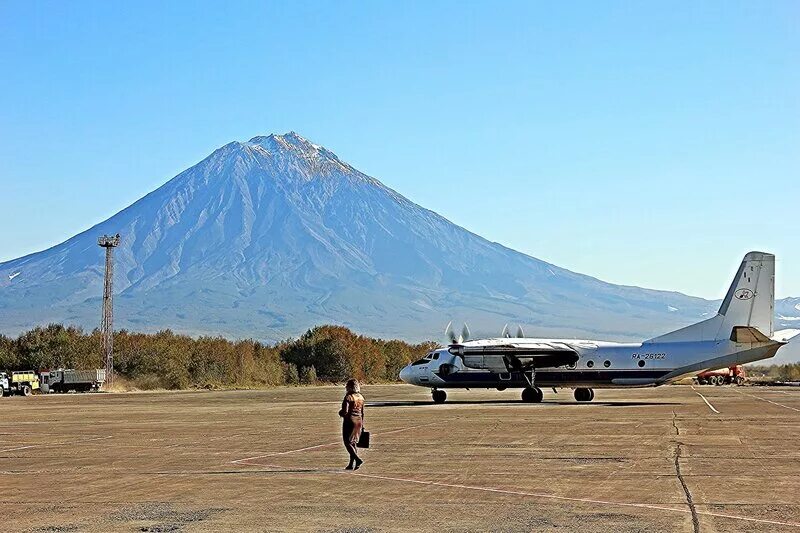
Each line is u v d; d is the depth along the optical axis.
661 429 33.78
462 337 61.19
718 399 61.47
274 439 31.33
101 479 21.19
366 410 48.97
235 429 36.22
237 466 23.47
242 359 117.62
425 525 15.45
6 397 81.69
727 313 54.44
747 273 54.22
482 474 21.53
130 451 27.59
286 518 16.12
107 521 15.95
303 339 132.88
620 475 21.14
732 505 17.11
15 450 28.30
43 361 104.88
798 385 108.75
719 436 30.75
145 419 43.75
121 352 108.44
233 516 16.34
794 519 15.75
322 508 17.09
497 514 16.39
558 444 28.28
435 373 59.44
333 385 120.19
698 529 14.93
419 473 21.78
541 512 16.55
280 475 21.66
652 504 17.28
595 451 26.16
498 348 56.47
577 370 56.69
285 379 119.50
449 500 17.88
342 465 23.52
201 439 31.59
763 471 21.67
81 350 107.88
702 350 54.50
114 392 94.62
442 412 46.25
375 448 27.53
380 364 138.50
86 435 33.91
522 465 23.11
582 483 19.97
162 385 107.62
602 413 44.22
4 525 15.64
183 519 16.09
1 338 110.44
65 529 15.27
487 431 33.44
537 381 57.44
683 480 20.28
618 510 16.69
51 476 21.83
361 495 18.56
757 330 52.44
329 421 41.00
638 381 55.53
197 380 110.81
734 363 54.31
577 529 15.01
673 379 55.81
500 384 58.34
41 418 45.34
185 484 20.28
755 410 46.50
